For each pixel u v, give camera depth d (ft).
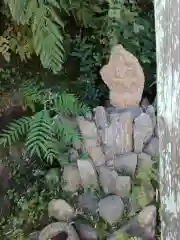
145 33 9.87
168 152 6.04
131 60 9.19
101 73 9.42
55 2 8.88
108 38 9.90
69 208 8.24
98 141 8.75
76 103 9.00
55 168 8.99
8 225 8.63
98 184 8.53
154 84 9.85
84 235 7.94
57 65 8.93
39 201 8.68
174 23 5.63
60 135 8.68
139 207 7.98
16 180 9.27
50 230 7.75
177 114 5.82
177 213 6.13
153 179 8.16
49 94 9.25
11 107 9.64
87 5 9.97
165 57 5.84
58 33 8.83
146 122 8.63
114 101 9.32
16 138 9.14
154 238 7.65
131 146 8.68
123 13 9.78
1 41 9.71
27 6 8.70
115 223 8.00
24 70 10.06
